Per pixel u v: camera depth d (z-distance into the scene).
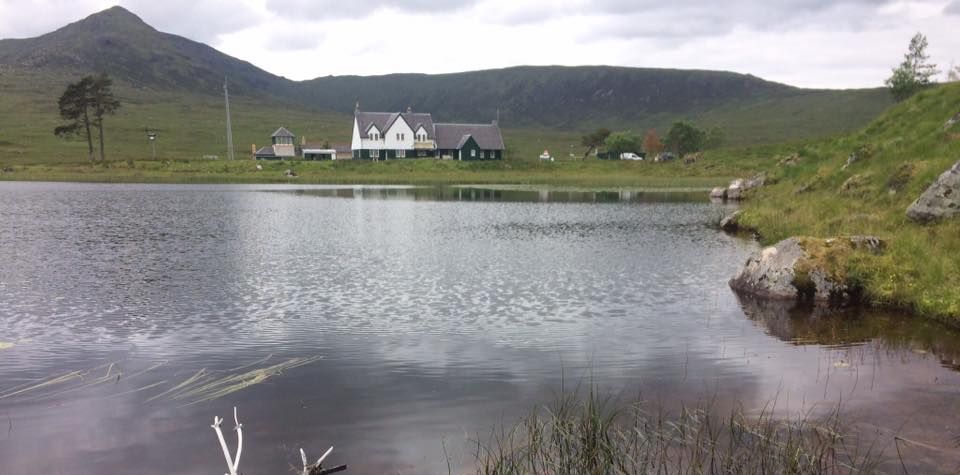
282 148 148.38
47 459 8.59
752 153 113.50
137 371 12.34
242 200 59.44
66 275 22.34
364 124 136.00
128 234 33.84
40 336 14.79
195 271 23.22
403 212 48.31
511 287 20.59
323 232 35.28
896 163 30.89
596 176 107.12
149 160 118.69
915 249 18.95
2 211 46.62
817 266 18.64
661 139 170.62
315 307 17.75
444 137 137.75
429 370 12.34
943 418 9.59
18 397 10.95
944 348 13.50
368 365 12.67
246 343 14.27
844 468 7.96
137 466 8.36
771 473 7.80
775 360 12.80
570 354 13.38
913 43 71.62
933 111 35.06
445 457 8.47
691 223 40.81
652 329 15.42
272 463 8.37
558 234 34.84
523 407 10.30
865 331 14.96
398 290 20.05
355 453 8.63
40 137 158.12
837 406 10.15
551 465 8.05
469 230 36.66
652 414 9.86
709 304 18.12
